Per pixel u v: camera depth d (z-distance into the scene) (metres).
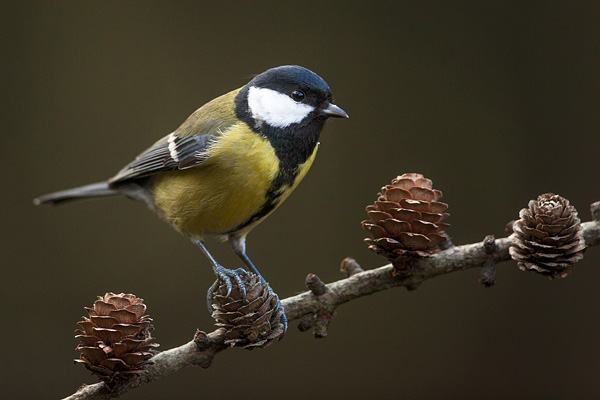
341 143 3.64
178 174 3.13
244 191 3.11
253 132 3.11
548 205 3.01
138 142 3.77
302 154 3.12
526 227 3.01
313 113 3.12
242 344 3.01
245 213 3.12
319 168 3.61
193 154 3.11
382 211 3.03
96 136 3.77
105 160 3.76
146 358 3.00
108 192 3.20
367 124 3.67
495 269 3.03
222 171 3.11
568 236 3.01
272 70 3.12
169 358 3.01
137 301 2.99
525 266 3.01
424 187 3.02
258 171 3.11
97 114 3.79
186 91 3.81
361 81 3.73
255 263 3.48
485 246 3.03
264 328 3.01
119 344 2.99
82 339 2.99
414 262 3.03
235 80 3.80
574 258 3.01
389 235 3.02
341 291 3.03
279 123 3.11
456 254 3.03
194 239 3.14
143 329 3.00
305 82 3.12
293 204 3.56
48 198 3.21
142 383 3.01
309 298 3.03
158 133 3.77
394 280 3.03
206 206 3.12
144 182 3.18
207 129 3.12
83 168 3.74
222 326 3.01
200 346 3.01
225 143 3.11
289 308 3.03
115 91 3.81
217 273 3.13
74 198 3.21
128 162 3.76
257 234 3.52
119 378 3.00
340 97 3.70
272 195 3.12
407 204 3.02
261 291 3.01
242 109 3.12
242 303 3.01
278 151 3.11
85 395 3.00
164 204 3.14
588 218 3.44
